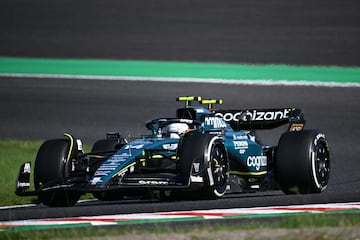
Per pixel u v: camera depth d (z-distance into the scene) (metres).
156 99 86.44
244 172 39.22
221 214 30.94
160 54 112.75
